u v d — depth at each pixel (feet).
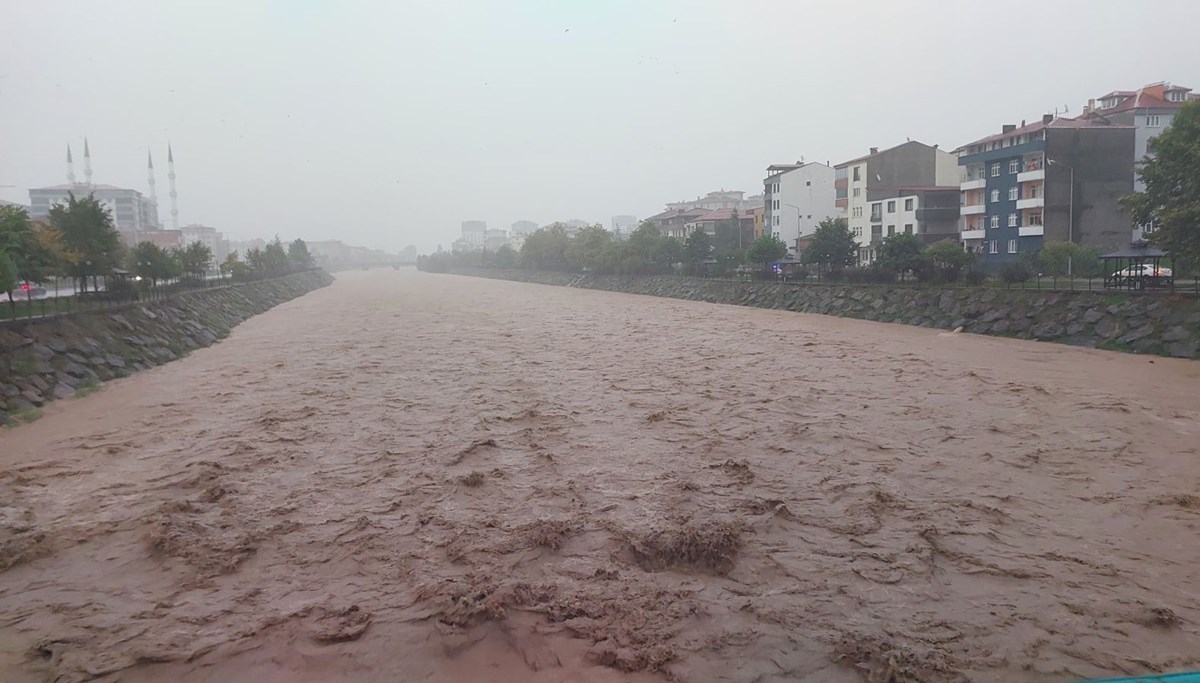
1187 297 80.07
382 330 123.54
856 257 160.35
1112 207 155.63
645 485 38.58
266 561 29.89
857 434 48.47
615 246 240.73
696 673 21.58
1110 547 30.27
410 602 26.02
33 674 22.25
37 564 30.27
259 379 74.54
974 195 173.58
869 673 21.44
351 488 38.83
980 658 22.06
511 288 270.46
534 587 26.84
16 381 60.85
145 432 52.31
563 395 63.05
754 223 272.31
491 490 38.11
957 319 106.42
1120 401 57.00
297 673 21.91
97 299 94.73
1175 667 21.48
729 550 29.68
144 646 23.56
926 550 30.04
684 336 106.22
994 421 51.55
